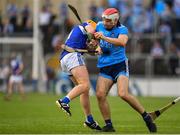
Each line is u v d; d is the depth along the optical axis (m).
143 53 70.94
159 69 70.19
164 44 71.38
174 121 38.16
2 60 74.69
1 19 77.38
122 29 30.31
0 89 74.19
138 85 70.56
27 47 74.94
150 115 30.66
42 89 73.44
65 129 32.28
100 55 30.67
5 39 75.25
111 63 30.30
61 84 72.00
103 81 30.53
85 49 30.88
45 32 74.50
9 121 38.38
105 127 31.00
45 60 73.44
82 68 30.50
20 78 64.69
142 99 62.38
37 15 73.44
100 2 76.31
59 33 74.25
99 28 30.83
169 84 69.88
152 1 74.31
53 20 74.94
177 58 69.88
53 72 72.62
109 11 30.08
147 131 31.17
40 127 33.66
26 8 77.50
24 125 35.12
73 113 45.66
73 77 31.33
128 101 30.03
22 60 74.62
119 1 75.81
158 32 72.00
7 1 79.06
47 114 44.66
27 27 76.62
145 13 73.94
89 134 28.88
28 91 74.12
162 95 70.12
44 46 74.00
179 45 71.75
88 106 31.27
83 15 75.50
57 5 78.38
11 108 50.94
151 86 70.19
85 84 30.30
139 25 73.12
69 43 30.81
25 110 48.66
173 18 72.81
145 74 70.44
